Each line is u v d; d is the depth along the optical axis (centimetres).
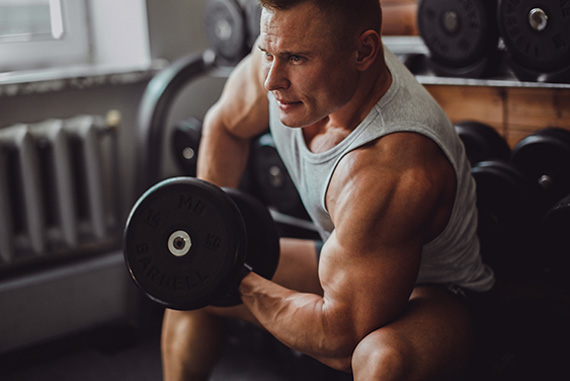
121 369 178
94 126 187
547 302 129
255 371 172
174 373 124
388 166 92
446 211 100
